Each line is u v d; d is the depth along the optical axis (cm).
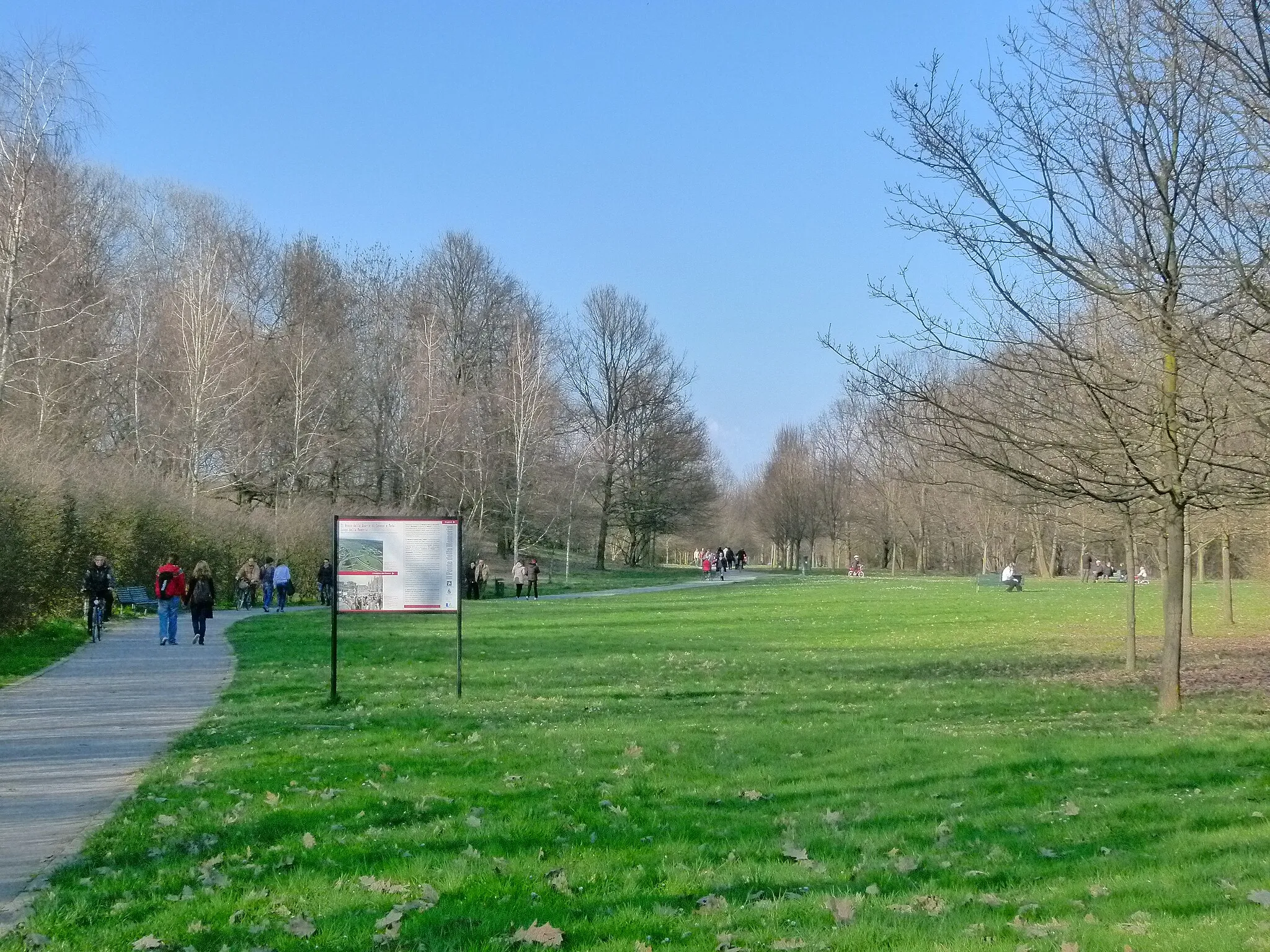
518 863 768
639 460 8375
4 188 3375
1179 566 1553
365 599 1631
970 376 1656
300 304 6391
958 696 1744
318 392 5838
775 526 11044
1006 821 899
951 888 721
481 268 7494
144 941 599
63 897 678
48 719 1432
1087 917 650
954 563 10006
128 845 800
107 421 5012
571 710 1550
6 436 2878
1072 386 1377
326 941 613
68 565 3073
